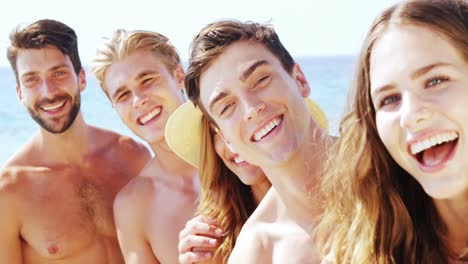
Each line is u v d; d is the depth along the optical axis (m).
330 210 1.26
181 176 1.69
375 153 1.19
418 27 1.09
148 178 1.75
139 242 1.73
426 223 1.20
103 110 6.57
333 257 1.24
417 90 1.08
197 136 1.54
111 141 2.04
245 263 1.32
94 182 1.96
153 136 1.67
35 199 1.94
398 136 1.11
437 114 1.08
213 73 1.32
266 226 1.34
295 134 1.31
